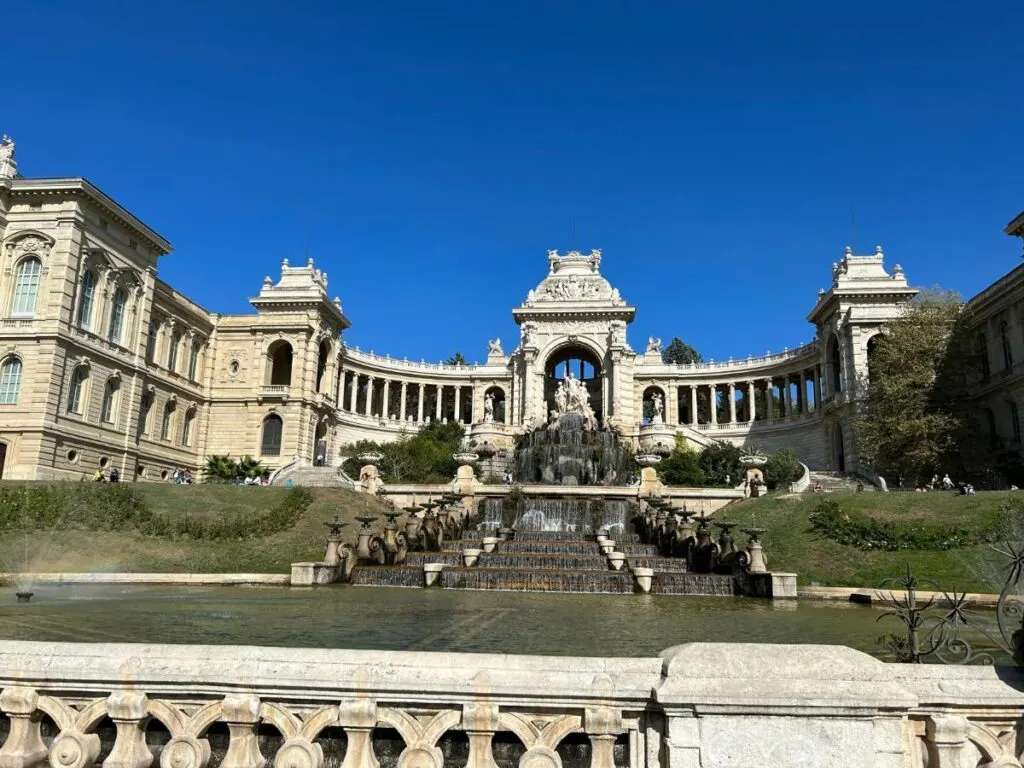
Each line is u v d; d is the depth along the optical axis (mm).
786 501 38531
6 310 49344
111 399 55188
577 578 25469
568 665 5035
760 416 112562
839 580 27688
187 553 31094
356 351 85125
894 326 61625
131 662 5113
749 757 4383
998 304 59062
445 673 4996
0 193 49938
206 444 69812
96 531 32781
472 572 25734
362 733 4910
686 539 31453
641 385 90938
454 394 98000
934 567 27781
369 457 47969
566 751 5102
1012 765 4695
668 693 4488
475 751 4902
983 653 8828
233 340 71875
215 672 5012
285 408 69438
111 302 54812
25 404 47812
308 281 73438
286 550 32125
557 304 82688
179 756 4941
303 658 5125
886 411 57438
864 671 4594
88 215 51812
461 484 43031
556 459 60000
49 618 14297
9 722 5402
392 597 20875
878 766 4371
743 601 22625
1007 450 55469
